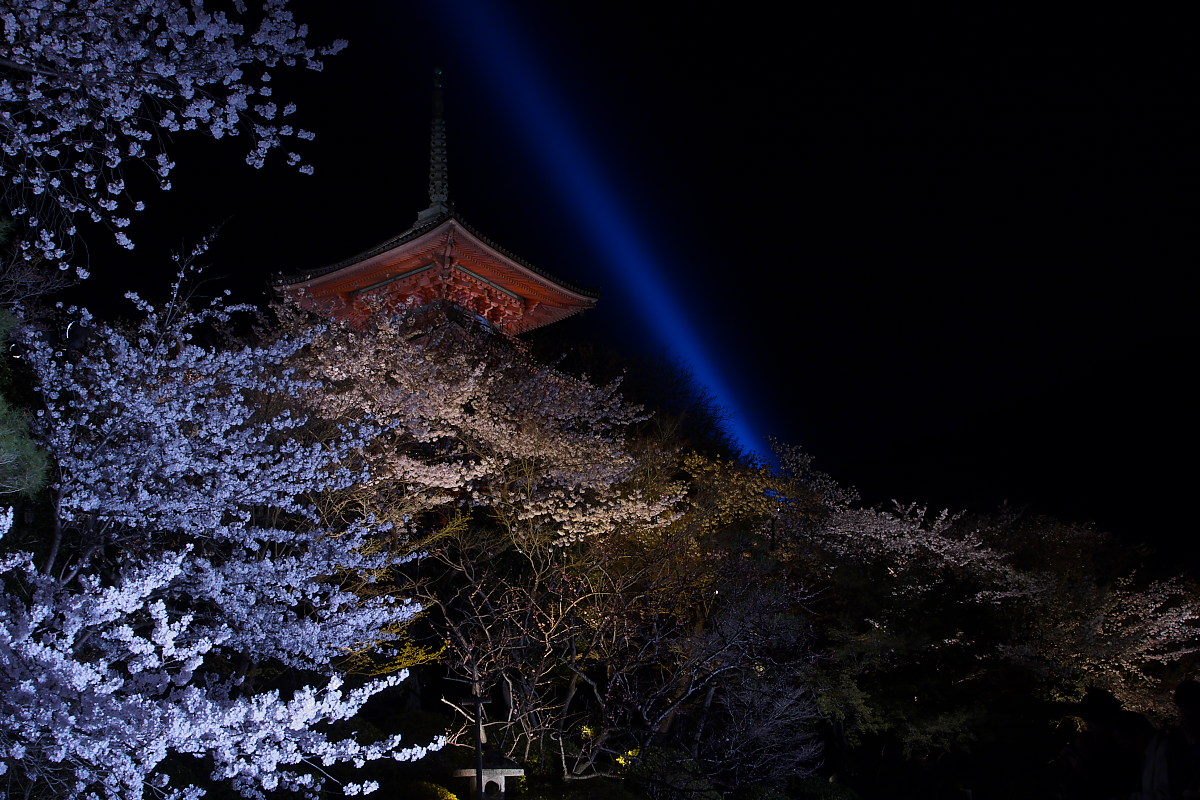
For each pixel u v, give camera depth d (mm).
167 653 5461
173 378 9492
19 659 5051
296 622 8531
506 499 14461
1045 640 18344
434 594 13602
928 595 18297
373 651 12336
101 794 5988
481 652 12023
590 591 14000
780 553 18844
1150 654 20203
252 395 12297
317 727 10406
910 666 17453
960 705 16656
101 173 7266
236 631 8672
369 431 11664
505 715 12969
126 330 12477
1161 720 18688
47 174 6809
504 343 20672
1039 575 19469
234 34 7160
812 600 19000
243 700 5535
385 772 10000
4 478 6402
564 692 14336
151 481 8320
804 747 12906
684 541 15375
